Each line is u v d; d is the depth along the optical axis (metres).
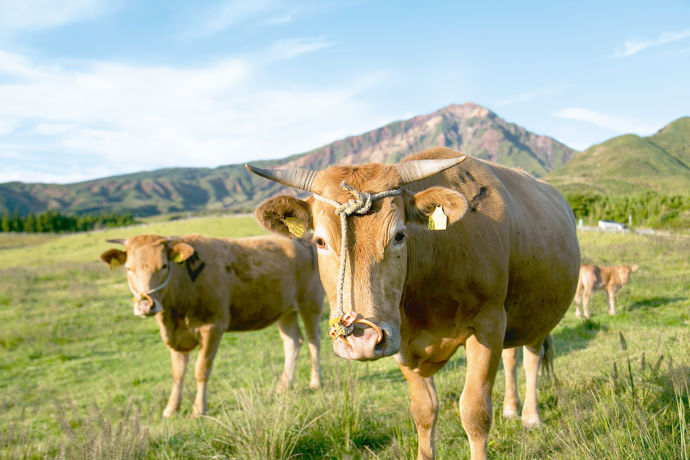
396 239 2.83
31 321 17.19
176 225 65.38
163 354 12.81
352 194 2.85
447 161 3.02
